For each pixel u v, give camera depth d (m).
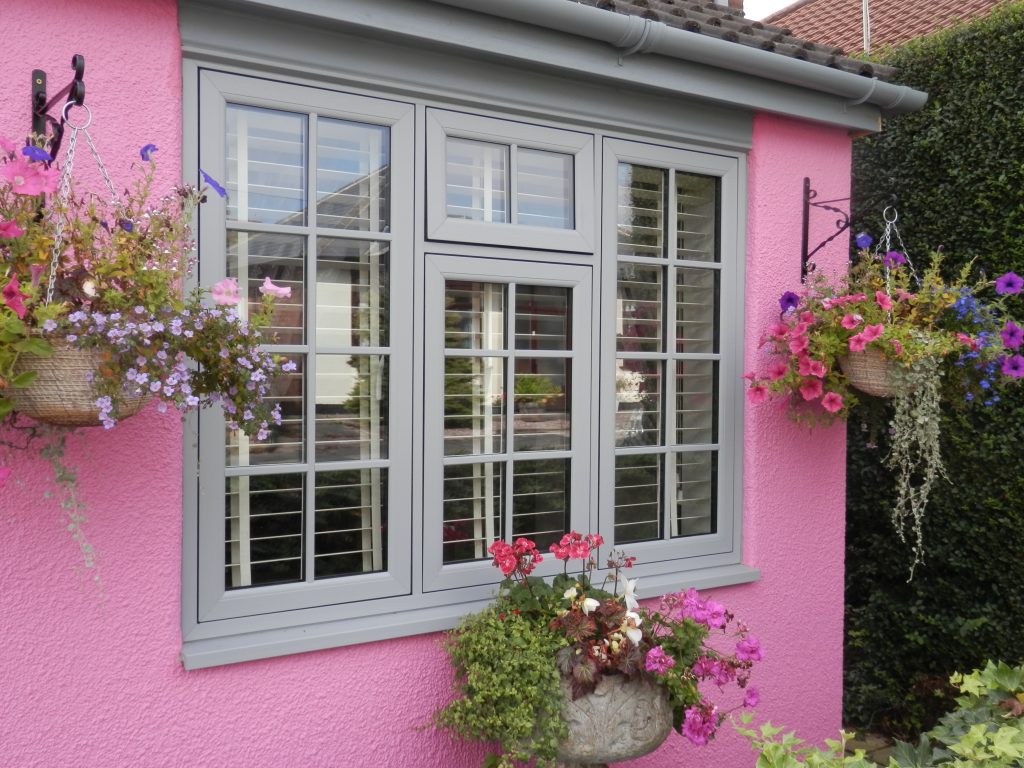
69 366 1.85
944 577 4.21
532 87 2.91
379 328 2.74
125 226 1.97
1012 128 3.81
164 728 2.38
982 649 3.96
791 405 3.43
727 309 3.45
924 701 4.21
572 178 3.08
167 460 2.36
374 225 2.72
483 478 2.95
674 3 3.50
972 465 3.96
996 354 3.13
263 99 2.51
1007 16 3.88
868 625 4.51
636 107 3.14
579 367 3.09
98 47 2.26
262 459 2.59
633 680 2.52
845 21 7.63
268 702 2.52
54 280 1.87
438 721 2.61
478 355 2.91
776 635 3.54
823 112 3.47
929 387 3.01
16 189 1.81
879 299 3.02
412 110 2.74
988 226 3.92
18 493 2.18
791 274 3.55
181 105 2.39
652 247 3.31
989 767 2.01
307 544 2.64
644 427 3.31
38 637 2.21
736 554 3.49
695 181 3.41
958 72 4.05
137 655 2.33
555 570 3.05
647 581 3.22
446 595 2.85
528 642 2.54
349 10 2.46
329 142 2.65
